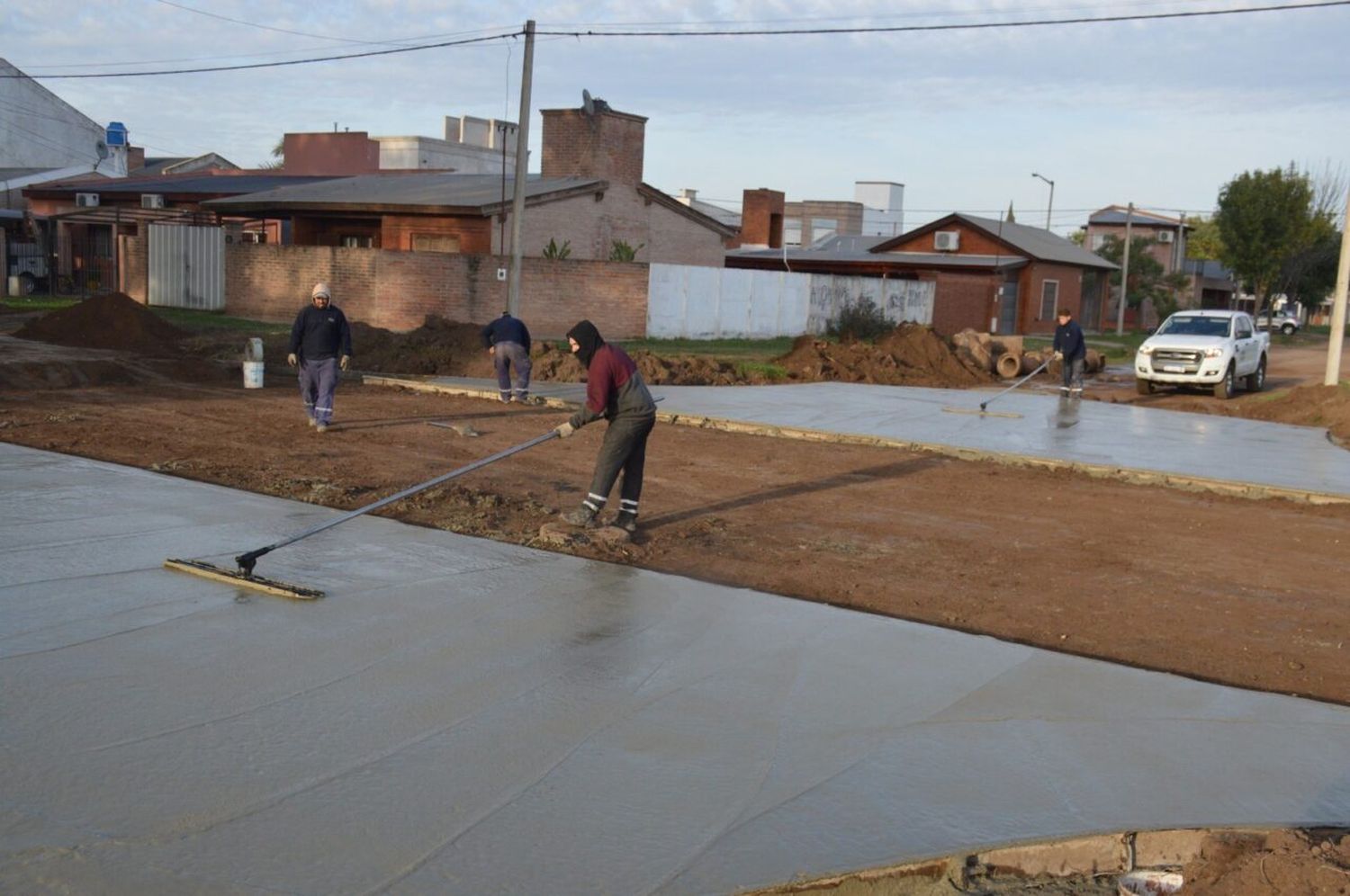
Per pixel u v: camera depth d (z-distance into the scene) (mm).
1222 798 5090
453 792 4867
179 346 22688
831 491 11844
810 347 26078
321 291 13758
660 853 4449
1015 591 8352
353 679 6055
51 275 37656
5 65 47531
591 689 6098
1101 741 5688
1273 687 6582
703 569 8633
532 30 23641
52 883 4031
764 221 53750
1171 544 10023
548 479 11680
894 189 77812
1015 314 48875
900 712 5988
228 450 12312
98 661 6105
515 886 4156
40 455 11383
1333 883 4207
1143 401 23891
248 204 34531
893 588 8297
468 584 7902
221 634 6621
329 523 7996
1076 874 4641
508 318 17562
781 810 4840
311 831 4477
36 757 4969
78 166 50969
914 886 4430
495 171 58438
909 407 19859
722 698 6066
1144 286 62156
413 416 15758
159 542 8422
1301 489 12430
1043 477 13297
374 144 48875
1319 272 67438
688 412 17016
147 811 4559
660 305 31375
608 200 34844
